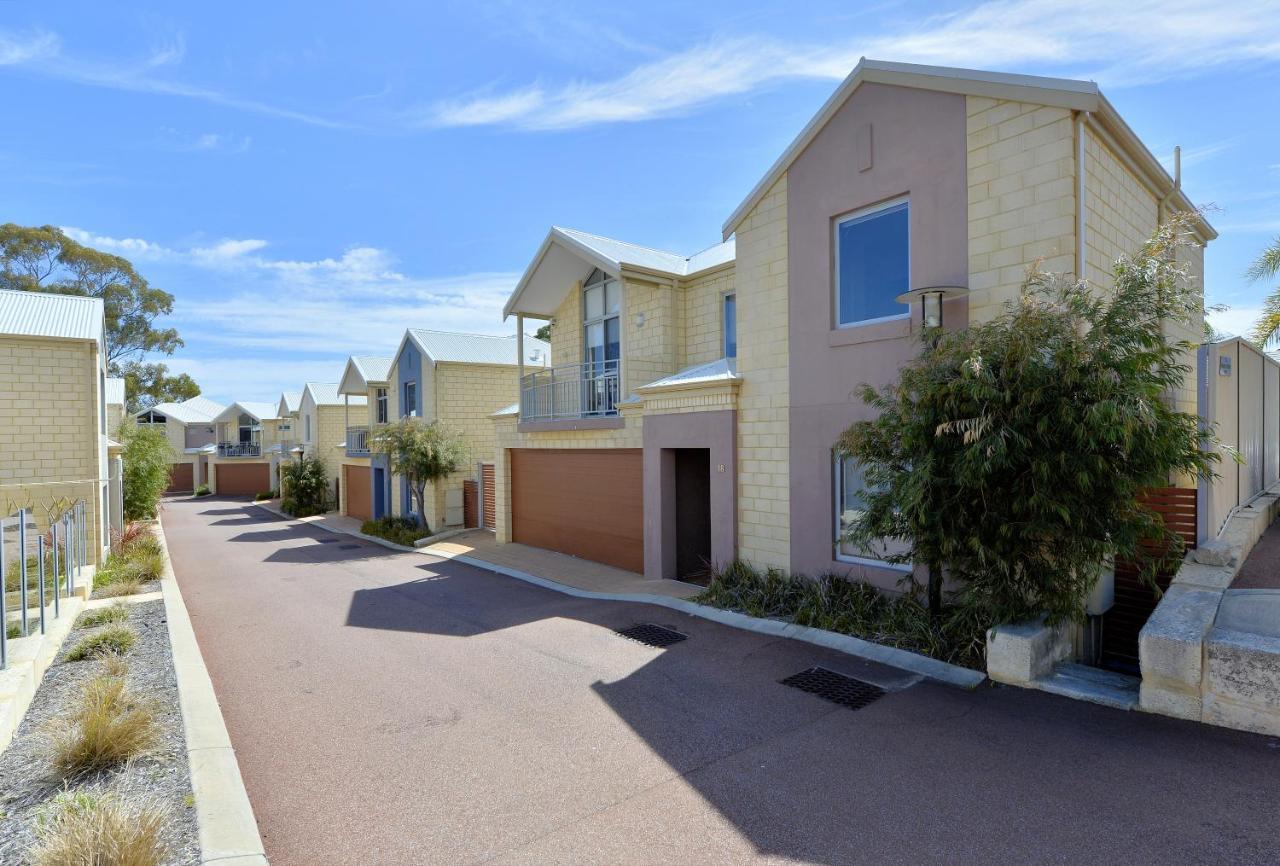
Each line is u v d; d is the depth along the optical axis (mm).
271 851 3639
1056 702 5230
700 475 11656
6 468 12328
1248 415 8766
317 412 31625
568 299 15672
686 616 8516
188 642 7742
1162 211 8375
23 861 3373
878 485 6547
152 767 4492
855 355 8008
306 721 5512
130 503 24156
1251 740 4375
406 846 3666
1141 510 5406
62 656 6980
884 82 7715
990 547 5613
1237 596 5500
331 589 11719
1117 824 3598
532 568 12930
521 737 5070
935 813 3803
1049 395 5203
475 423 21219
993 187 6812
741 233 9523
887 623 6922
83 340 12781
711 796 4102
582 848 3602
